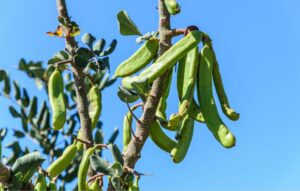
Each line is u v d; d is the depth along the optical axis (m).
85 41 1.57
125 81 1.42
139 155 1.40
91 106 1.58
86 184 1.41
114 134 2.02
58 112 1.49
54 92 1.50
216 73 1.44
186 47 1.38
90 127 1.50
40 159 1.32
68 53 1.53
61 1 1.54
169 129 1.39
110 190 1.38
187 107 1.39
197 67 1.42
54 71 1.51
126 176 1.36
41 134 2.19
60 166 1.44
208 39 1.43
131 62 1.43
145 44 1.43
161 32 1.41
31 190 1.35
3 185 1.31
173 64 1.38
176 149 1.39
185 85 1.41
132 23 1.48
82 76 1.52
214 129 1.40
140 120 1.39
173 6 1.39
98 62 1.56
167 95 1.44
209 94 1.42
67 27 1.52
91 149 1.42
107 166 1.36
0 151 1.32
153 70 1.37
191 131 1.41
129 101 1.48
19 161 1.32
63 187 2.00
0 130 1.68
